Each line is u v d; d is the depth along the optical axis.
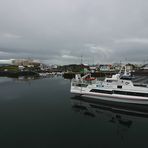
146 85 33.47
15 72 145.75
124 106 32.06
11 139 17.48
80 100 37.84
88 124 22.22
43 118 24.72
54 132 19.34
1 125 21.62
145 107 30.52
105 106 32.38
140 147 15.93
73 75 115.56
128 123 22.94
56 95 44.91
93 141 17.06
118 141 17.08
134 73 133.12
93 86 36.19
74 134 18.83
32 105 33.28
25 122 22.88
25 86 66.00
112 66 181.50
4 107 31.50
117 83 32.81
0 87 62.84
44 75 144.25
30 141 17.03
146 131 20.02
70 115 26.56
